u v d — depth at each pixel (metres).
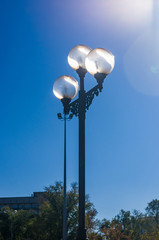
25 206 119.75
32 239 53.22
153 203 72.81
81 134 7.45
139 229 59.00
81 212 6.79
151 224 62.28
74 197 47.00
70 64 8.23
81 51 8.16
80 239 6.59
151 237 40.50
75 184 47.91
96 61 7.34
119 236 40.56
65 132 16.39
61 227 46.12
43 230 46.78
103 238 41.06
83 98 7.78
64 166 15.59
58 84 8.26
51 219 46.44
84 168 7.11
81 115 7.64
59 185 48.28
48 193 47.84
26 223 59.94
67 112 8.27
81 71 8.09
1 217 62.91
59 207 46.94
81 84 8.02
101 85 7.37
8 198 121.62
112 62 7.45
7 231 61.75
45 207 49.72
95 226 41.97
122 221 59.16
